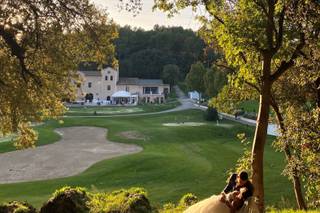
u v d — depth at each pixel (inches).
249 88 964.6
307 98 866.8
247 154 798.5
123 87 7140.8
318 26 587.8
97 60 1198.3
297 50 624.1
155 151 2492.6
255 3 599.5
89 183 1721.2
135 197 608.7
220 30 608.7
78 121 3929.6
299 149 743.1
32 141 1258.6
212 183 1627.7
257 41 600.1
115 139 3043.8
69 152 2524.6
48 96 1179.9
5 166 2110.0
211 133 3149.6
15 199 1444.4
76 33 1122.0
